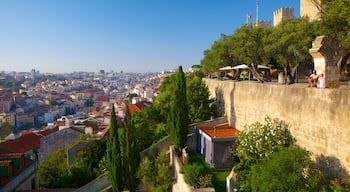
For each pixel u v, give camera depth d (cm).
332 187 1188
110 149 2342
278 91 1855
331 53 1538
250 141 1695
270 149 1627
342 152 1298
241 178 1625
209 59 4194
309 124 1526
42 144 5753
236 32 3064
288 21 2798
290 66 2834
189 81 3297
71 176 3023
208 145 2227
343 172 1292
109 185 2605
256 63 2917
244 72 4428
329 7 1970
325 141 1406
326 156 1400
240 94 2483
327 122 1391
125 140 2350
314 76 1582
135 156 2353
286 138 1708
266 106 2003
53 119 18388
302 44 2381
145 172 2330
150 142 3136
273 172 1237
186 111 2456
